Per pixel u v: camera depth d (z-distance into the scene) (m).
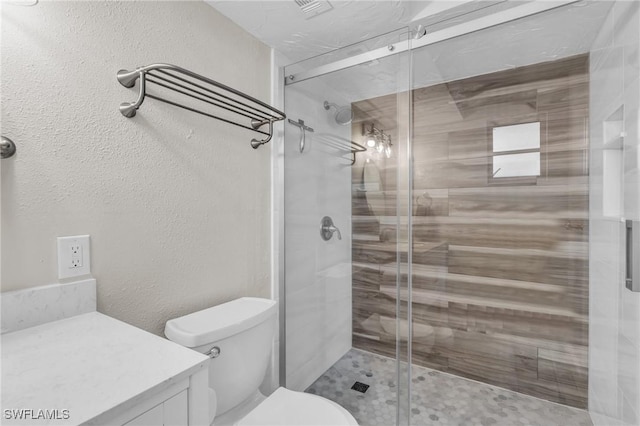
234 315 1.21
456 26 1.30
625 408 1.12
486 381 1.70
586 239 1.44
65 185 0.90
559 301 1.54
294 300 1.76
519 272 1.63
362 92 1.58
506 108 1.58
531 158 1.55
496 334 1.69
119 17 1.02
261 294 1.64
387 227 1.58
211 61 1.35
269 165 1.69
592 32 1.25
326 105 1.66
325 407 1.15
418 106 1.69
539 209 1.55
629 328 1.10
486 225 1.68
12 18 0.80
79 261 0.92
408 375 1.57
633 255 1.02
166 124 1.17
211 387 1.06
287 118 1.75
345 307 1.67
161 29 1.15
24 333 0.79
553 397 1.55
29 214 0.83
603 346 1.31
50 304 0.86
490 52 1.42
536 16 1.18
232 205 1.46
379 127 1.56
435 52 1.42
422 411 1.60
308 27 1.51
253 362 1.19
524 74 1.53
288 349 1.77
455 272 1.77
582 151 1.42
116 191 1.02
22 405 0.50
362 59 1.53
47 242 0.86
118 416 0.51
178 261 1.22
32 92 0.83
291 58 1.79
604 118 1.25
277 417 1.10
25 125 0.82
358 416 1.57
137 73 0.98
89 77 0.95
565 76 1.44
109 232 1.00
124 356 0.67
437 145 1.72
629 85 1.05
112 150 1.00
